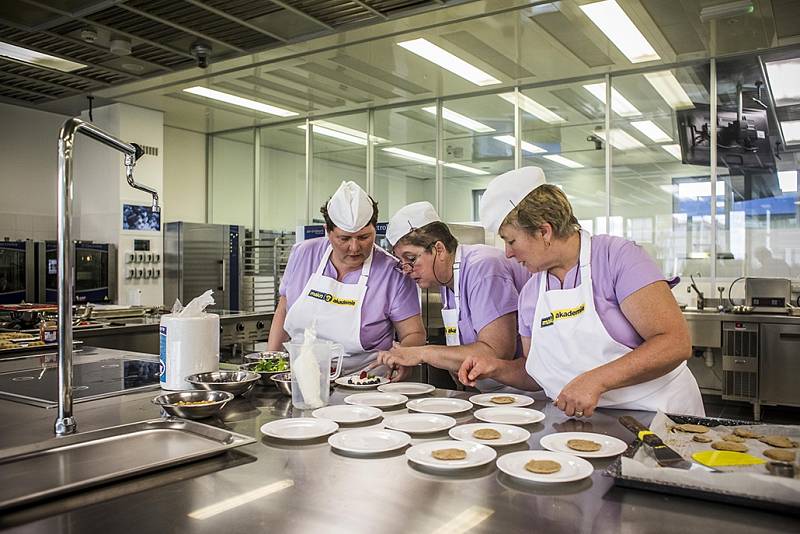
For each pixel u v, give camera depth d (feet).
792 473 3.14
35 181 21.22
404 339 7.40
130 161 4.69
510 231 5.41
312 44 15.53
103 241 21.57
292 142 24.88
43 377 6.54
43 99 19.94
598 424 4.50
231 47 15.34
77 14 12.82
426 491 3.08
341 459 3.61
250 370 6.19
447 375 9.25
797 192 16.92
